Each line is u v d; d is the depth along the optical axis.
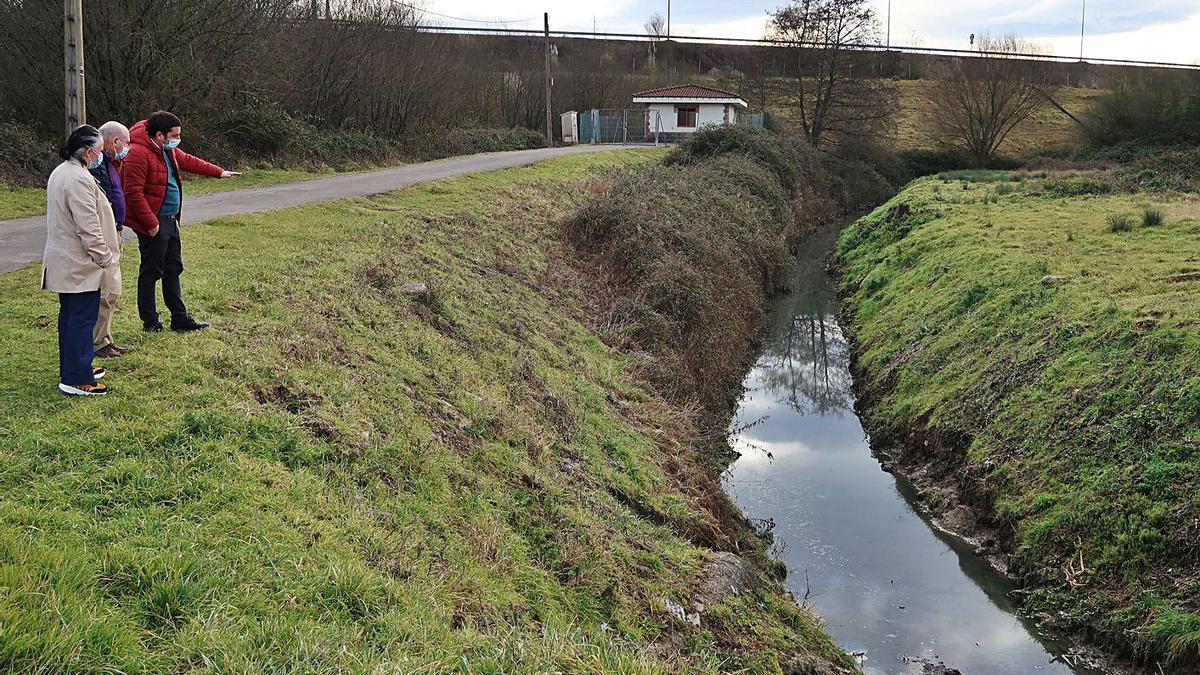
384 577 5.63
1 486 5.40
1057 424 11.40
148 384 7.13
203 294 9.66
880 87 53.75
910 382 15.56
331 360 8.72
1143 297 13.55
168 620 4.50
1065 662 8.62
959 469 12.39
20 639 3.88
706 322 17.17
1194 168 37.81
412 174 25.06
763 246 24.91
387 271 12.12
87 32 22.92
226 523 5.52
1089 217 22.70
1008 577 10.18
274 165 26.42
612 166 31.30
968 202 28.55
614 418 11.59
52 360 7.49
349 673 4.43
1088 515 9.80
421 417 8.45
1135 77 56.34
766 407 16.72
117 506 5.45
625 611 7.07
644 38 75.50
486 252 15.89
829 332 21.86
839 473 13.45
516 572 6.76
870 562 10.69
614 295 17.06
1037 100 58.38
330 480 6.64
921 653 8.82
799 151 43.88
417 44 39.94
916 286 20.33
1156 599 8.48
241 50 26.89
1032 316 14.50
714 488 11.26
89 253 6.56
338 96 34.75
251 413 7.00
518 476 8.41
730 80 62.38
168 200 8.13
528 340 12.77
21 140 20.72
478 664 4.96
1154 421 10.21
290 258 11.88
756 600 8.60
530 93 55.00
